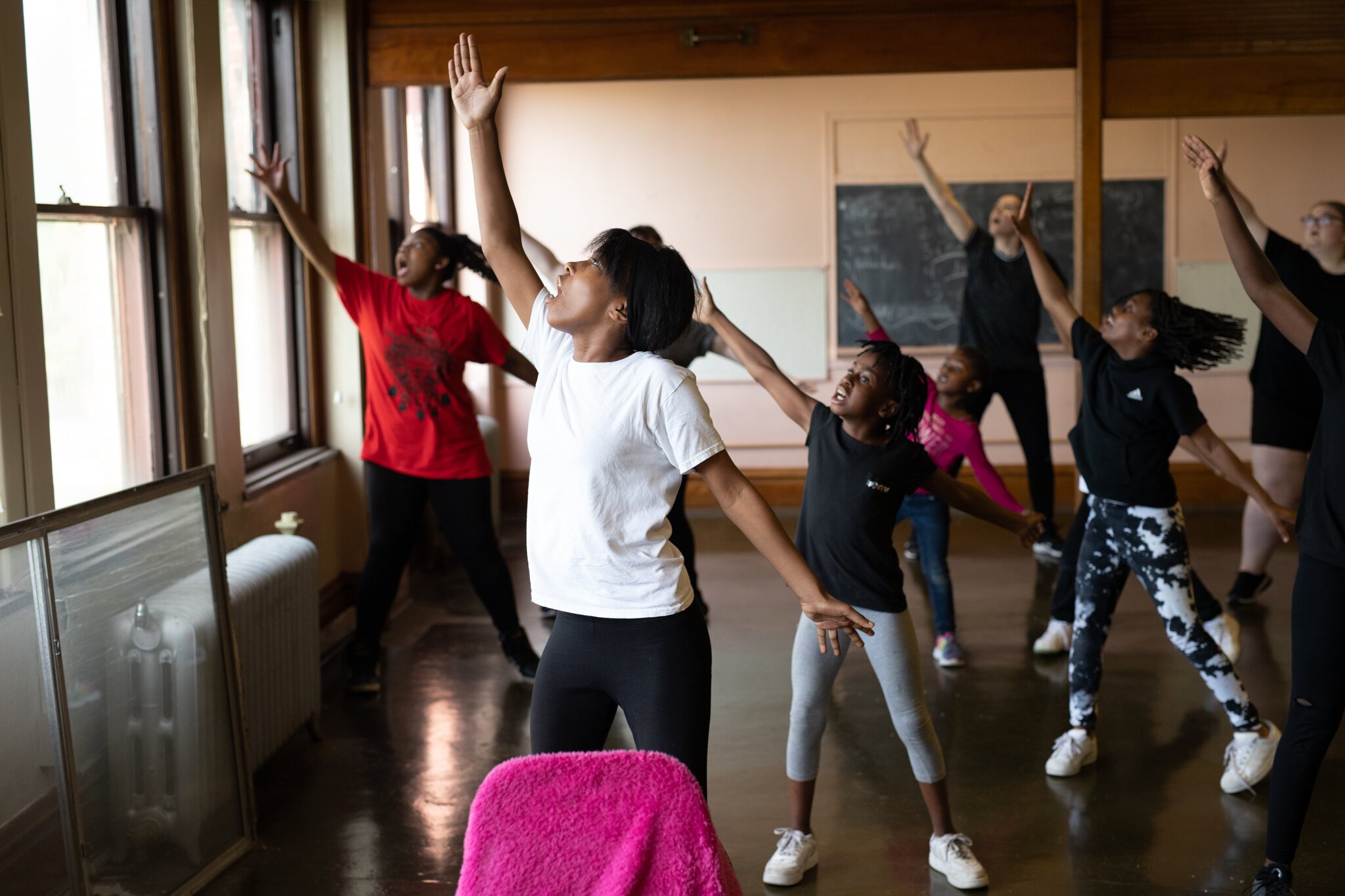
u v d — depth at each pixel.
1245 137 6.95
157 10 3.42
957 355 4.21
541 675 2.00
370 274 4.03
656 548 1.92
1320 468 2.48
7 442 2.57
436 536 6.00
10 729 2.16
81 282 3.12
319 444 4.88
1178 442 3.24
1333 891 2.72
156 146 3.46
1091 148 4.86
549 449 1.91
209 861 2.78
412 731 3.74
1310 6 4.77
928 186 5.90
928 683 4.19
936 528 4.34
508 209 2.12
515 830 1.36
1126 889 2.74
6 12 2.55
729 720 3.85
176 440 3.56
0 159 2.53
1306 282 4.52
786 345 7.20
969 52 4.84
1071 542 4.41
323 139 4.76
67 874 2.29
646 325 1.85
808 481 2.76
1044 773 3.40
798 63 4.84
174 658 2.67
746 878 2.81
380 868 2.84
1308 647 2.51
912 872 2.83
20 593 2.19
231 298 3.79
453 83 2.11
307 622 3.55
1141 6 4.82
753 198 7.13
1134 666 4.34
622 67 4.85
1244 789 3.25
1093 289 4.91
